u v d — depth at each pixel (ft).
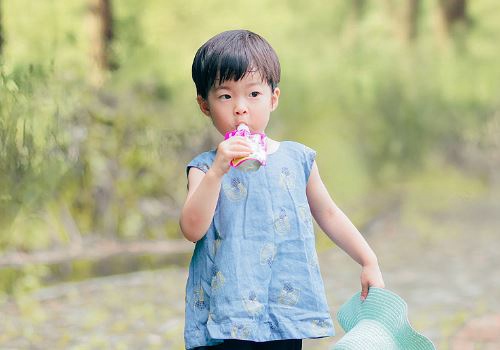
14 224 38.01
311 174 15.02
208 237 14.06
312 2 80.64
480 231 55.06
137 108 45.75
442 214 63.00
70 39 52.29
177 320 30.32
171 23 62.95
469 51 86.58
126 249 41.73
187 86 54.24
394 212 62.39
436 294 35.40
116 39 55.62
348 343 13.33
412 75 80.64
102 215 42.57
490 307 32.40
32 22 52.08
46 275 35.91
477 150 84.79
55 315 30.78
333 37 80.74
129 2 62.13
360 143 73.51
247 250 13.88
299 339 14.29
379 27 84.02
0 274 34.40
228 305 13.61
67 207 40.81
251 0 69.41
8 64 26.04
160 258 40.45
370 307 14.19
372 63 78.13
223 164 13.21
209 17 65.16
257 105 13.92
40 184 29.91
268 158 14.52
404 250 48.11
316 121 67.56
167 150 45.93
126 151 44.19
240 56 13.79
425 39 89.97
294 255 14.11
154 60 57.57
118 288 35.83
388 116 78.28
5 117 24.34
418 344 13.73
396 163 78.07
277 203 14.20
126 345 26.66
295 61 69.87
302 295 13.99
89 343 26.78
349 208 61.00
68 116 37.42
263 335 13.62
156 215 44.88
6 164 26.21
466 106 84.28
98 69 50.26
